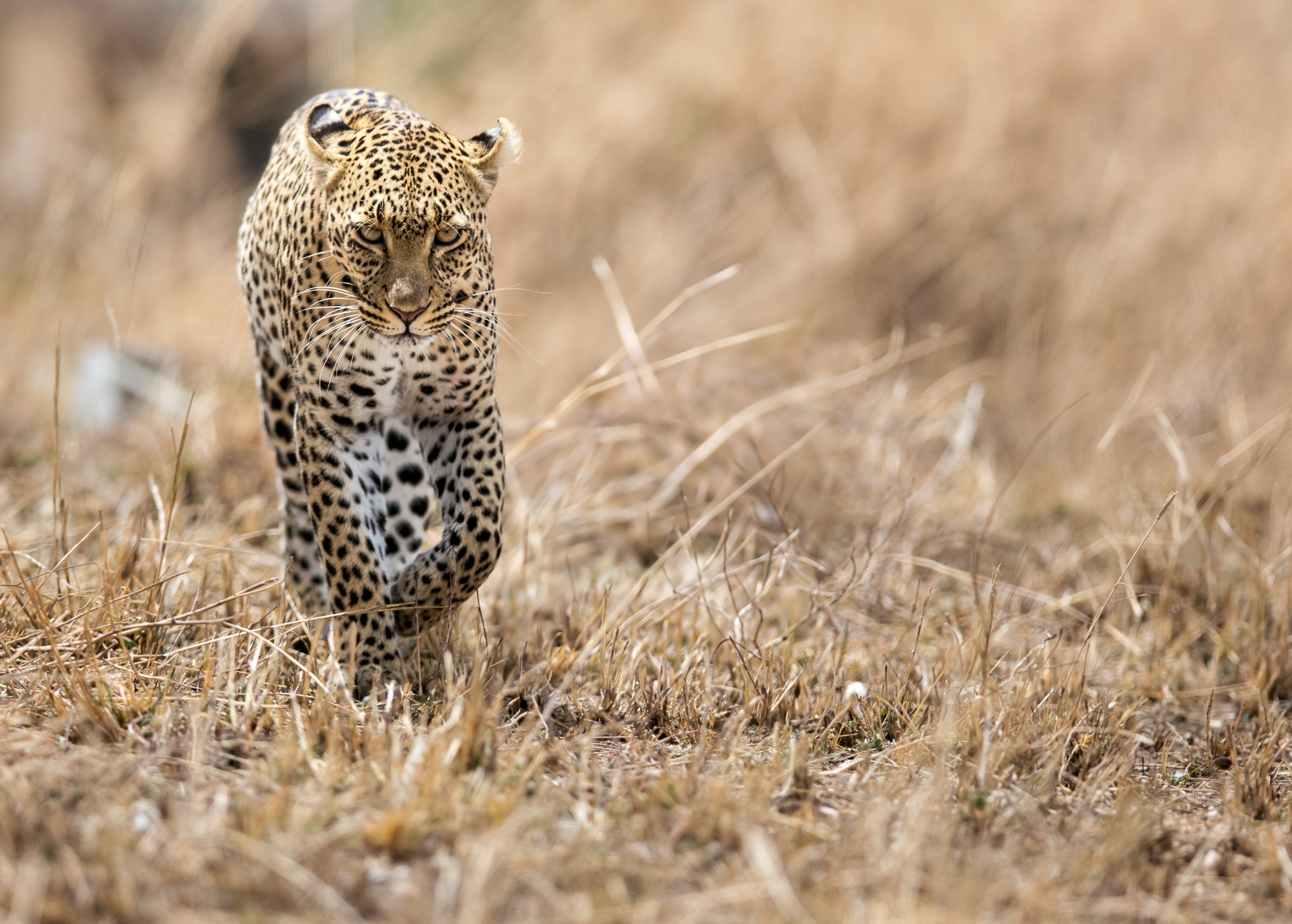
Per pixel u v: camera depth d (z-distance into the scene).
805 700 9.64
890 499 14.52
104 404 16.92
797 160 21.58
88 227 22.95
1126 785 8.44
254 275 10.46
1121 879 7.24
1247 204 20.73
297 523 10.65
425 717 8.77
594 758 8.52
